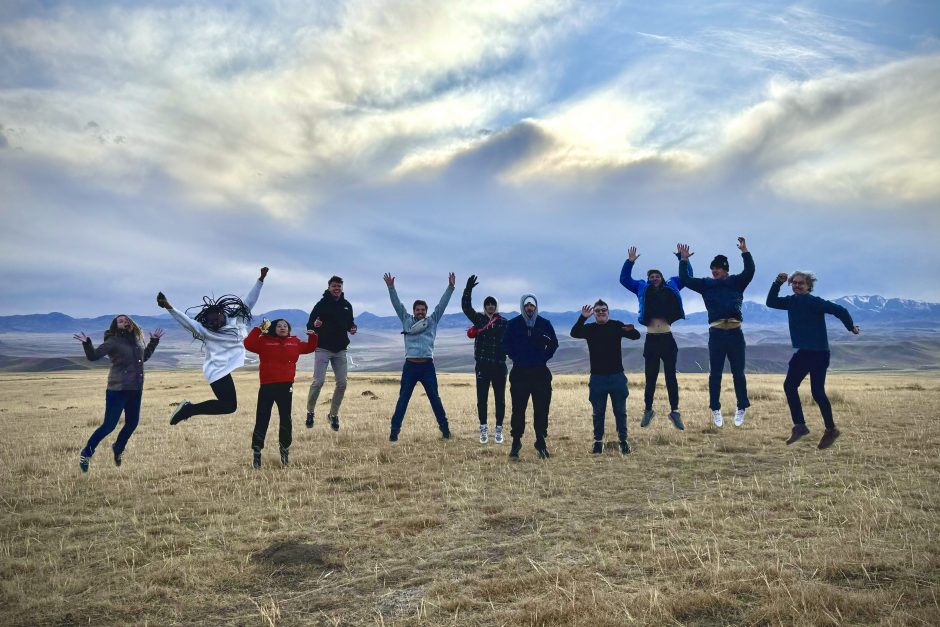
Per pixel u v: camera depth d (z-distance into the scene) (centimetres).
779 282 893
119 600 468
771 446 979
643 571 473
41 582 505
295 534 607
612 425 1291
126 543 603
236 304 933
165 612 448
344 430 1337
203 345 905
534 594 445
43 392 4369
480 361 1104
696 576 450
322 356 1160
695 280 1031
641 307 1045
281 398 967
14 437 1455
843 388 2511
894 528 540
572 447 1039
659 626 379
